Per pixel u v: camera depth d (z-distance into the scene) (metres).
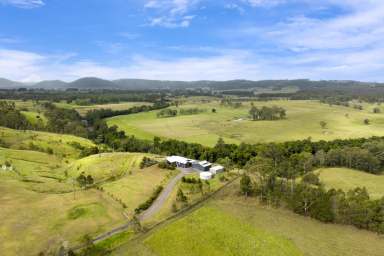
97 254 68.38
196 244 73.88
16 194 98.81
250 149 170.25
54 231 76.38
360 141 185.38
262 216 89.94
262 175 109.69
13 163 145.38
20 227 77.06
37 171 141.75
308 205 91.75
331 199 89.38
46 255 66.81
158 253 69.94
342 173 135.38
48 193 104.75
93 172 141.12
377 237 79.81
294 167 134.38
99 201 96.88
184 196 97.69
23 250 67.88
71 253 65.81
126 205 95.50
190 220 85.56
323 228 84.06
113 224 82.50
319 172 135.12
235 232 79.88
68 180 130.12
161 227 81.75
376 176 132.38
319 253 71.25
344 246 74.56
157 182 118.31
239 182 118.44
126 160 153.25
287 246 73.88
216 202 99.44
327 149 174.50
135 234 77.88
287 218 89.38
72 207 90.88
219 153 170.25
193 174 131.38
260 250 72.19
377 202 87.44
